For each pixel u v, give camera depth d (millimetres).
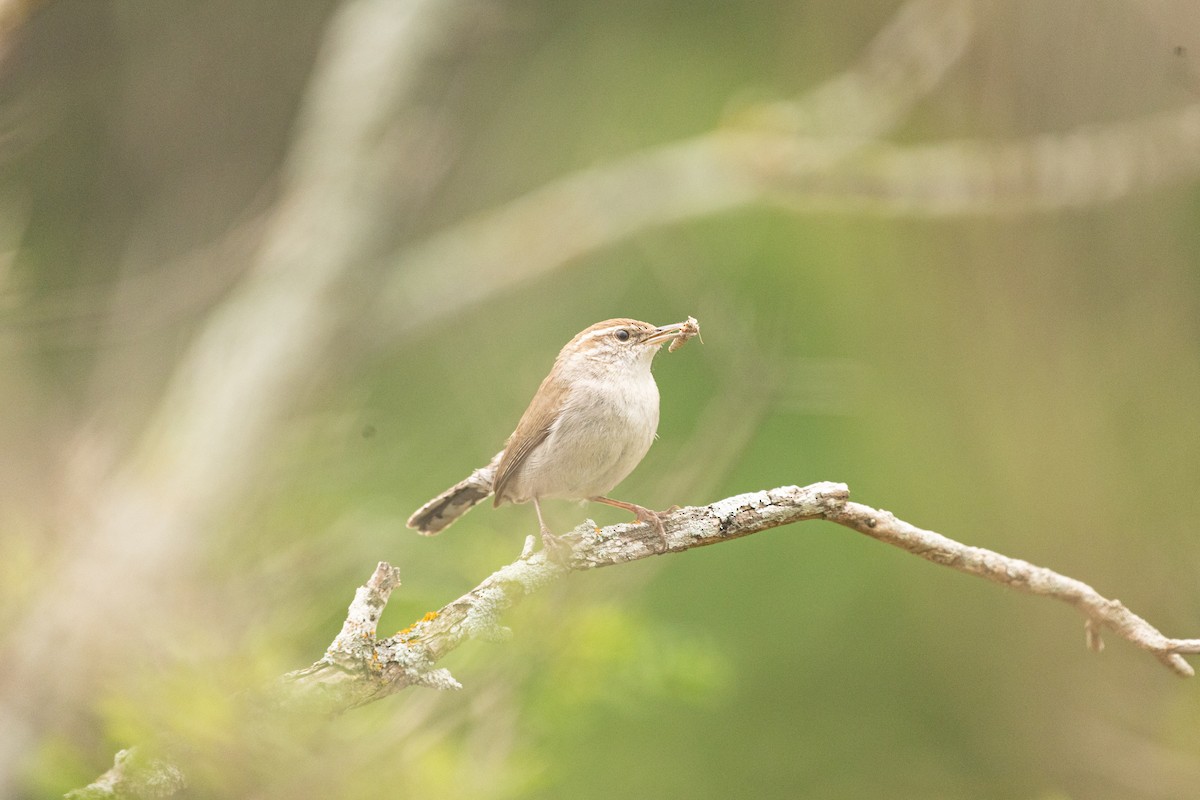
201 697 5938
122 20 15742
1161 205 15125
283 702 5070
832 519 5727
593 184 18344
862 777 13359
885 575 14234
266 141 17766
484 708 7188
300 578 7688
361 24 18812
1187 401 14375
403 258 18516
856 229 16719
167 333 12930
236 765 5688
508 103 19453
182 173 16219
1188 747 11016
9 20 6742
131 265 12047
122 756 4934
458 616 5391
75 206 14992
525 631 7465
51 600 7148
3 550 7445
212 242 15500
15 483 8039
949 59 17469
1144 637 5488
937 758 13461
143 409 11562
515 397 13188
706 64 19578
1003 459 14508
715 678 9469
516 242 18281
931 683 13766
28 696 6938
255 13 17578
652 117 19406
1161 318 14797
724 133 18250
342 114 18016
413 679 5164
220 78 16688
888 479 14344
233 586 7375
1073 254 15234
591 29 19484
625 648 8547
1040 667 13867
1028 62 16344
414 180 18094
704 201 18016
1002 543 14266
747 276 16328
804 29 19328
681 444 12547
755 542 14344
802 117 18141
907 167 16844
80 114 14961
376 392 16188
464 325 18172
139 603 6906
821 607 14031
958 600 14234
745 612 13945
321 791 5918
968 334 15266
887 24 18812
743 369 9555
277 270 17188
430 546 10008
